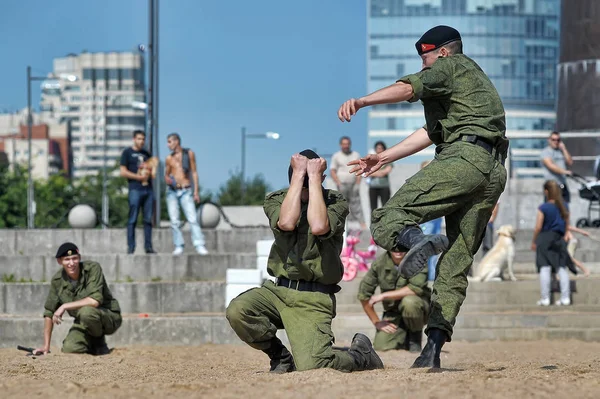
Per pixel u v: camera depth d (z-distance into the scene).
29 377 9.05
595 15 28.42
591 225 24.48
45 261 20.31
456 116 7.59
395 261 13.26
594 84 28.39
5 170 68.00
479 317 16.94
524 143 37.47
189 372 10.05
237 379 7.79
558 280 18.78
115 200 69.94
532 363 10.62
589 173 28.22
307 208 8.55
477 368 9.18
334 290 8.78
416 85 7.44
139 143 20.70
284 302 8.70
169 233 23.97
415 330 13.50
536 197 27.81
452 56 7.71
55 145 148.38
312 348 8.48
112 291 18.06
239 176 63.84
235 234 23.94
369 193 23.64
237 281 16.30
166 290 18.08
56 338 15.88
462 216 7.62
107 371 10.27
